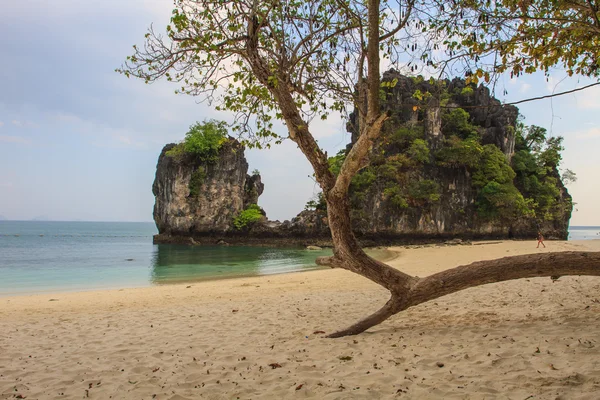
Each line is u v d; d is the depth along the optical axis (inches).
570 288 397.1
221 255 1587.1
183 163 2320.4
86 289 706.8
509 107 2541.8
